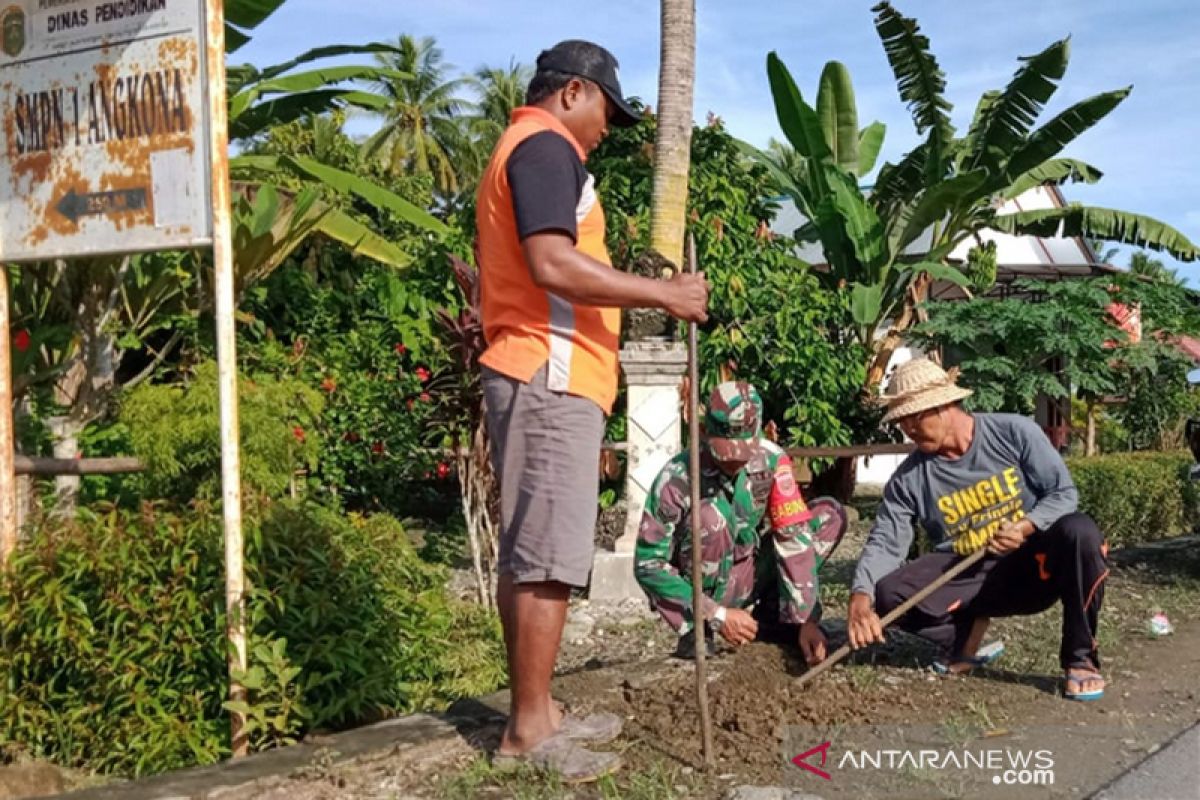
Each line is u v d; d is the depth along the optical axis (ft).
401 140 140.26
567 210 10.31
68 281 22.94
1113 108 43.75
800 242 51.16
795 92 45.78
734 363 36.22
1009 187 50.98
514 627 11.15
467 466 24.12
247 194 31.24
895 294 50.21
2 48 14.80
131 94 14.06
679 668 15.21
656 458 26.45
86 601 14.70
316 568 15.19
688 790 11.26
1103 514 30.01
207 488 18.08
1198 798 11.07
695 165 37.96
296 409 23.50
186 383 24.77
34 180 14.79
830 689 14.69
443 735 12.56
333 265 40.16
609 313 11.08
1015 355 49.16
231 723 13.62
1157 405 59.47
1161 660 16.90
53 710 14.61
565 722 12.24
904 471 15.67
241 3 30.55
